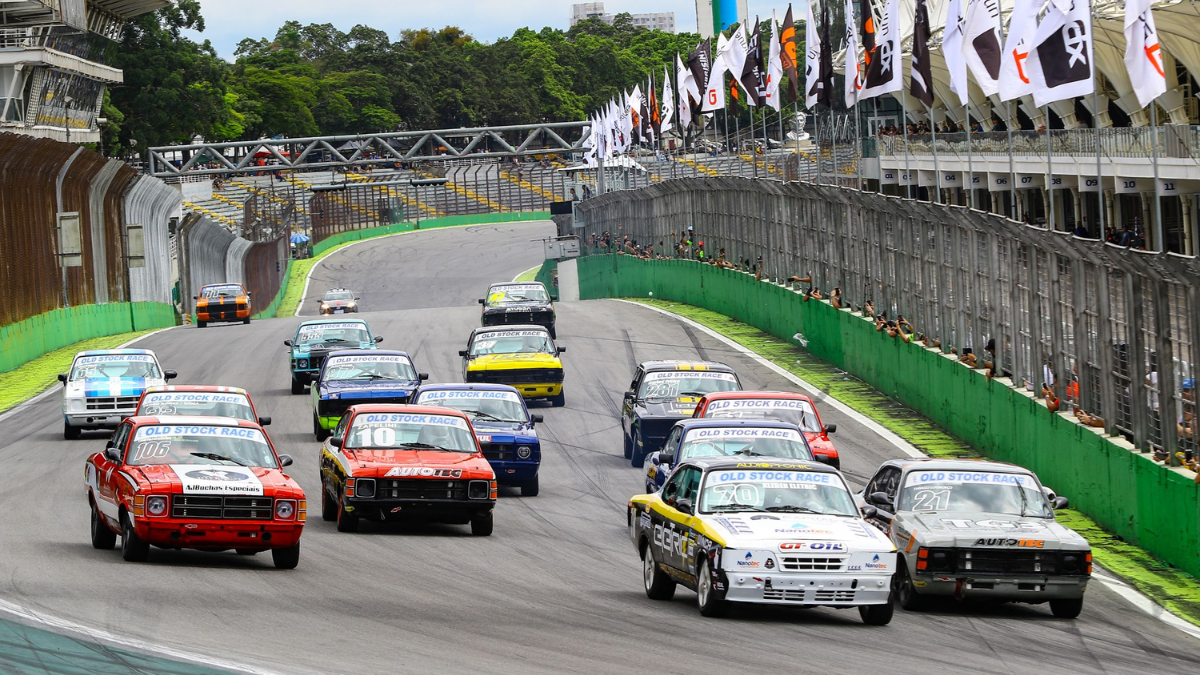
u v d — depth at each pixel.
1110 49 94.62
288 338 99.75
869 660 23.97
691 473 30.23
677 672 22.02
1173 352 39.19
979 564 30.22
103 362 59.84
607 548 38.00
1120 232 88.31
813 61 84.56
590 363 82.12
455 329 100.56
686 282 116.94
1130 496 41.75
